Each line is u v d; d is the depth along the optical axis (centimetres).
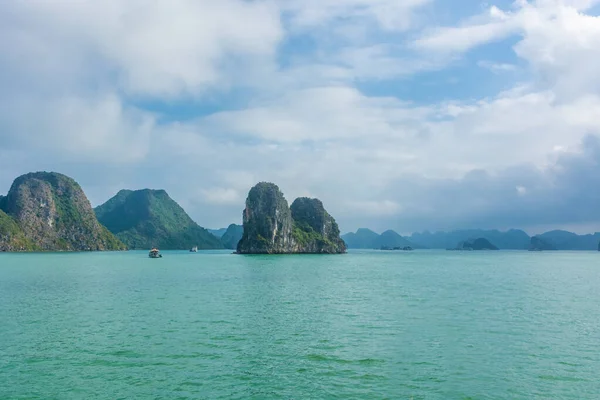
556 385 2211
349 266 13600
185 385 2217
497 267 13700
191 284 7194
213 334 3297
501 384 2222
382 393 2105
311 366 2511
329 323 3731
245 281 7812
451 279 8538
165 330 3431
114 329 3469
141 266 13100
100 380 2284
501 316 4084
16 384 2230
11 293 5872
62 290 6238
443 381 2266
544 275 9931
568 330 3462
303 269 11656
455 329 3491
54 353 2764
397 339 3145
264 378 2314
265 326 3594
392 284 7319
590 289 6612
